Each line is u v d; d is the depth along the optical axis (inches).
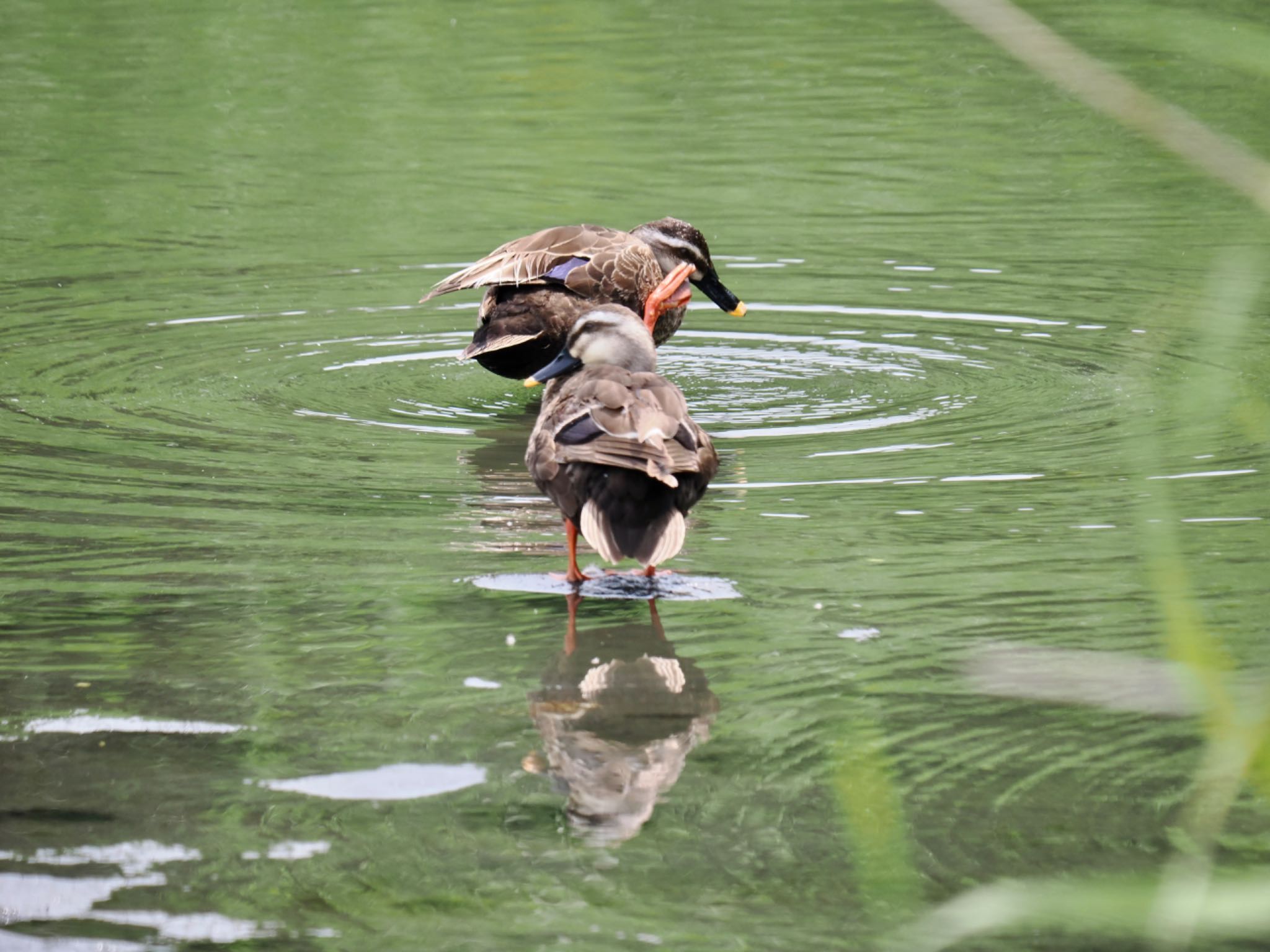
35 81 1309.1
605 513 392.2
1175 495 478.3
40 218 952.3
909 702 329.1
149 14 1555.1
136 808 288.8
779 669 349.4
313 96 1259.8
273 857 270.1
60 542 444.5
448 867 265.7
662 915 248.2
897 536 446.6
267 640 372.8
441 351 701.3
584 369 442.3
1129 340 687.1
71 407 601.6
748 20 1503.4
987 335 708.0
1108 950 234.5
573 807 287.4
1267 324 693.3
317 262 855.7
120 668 356.2
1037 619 374.0
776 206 958.4
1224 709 115.2
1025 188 992.2
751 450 550.3
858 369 663.1
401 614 389.1
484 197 989.2
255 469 524.7
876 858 127.4
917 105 1208.8
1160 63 1151.0
